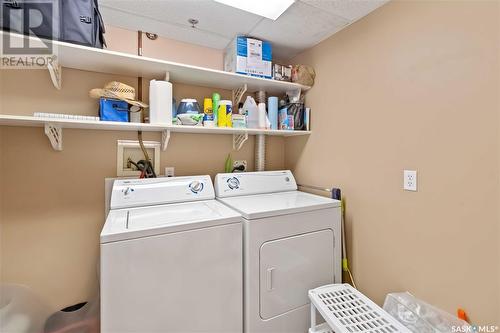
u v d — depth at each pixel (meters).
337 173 1.78
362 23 1.59
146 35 1.78
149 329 1.03
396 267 1.40
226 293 1.20
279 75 1.95
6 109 1.37
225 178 1.76
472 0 1.08
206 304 1.15
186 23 1.66
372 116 1.53
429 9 1.24
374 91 1.52
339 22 1.66
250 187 1.82
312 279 1.46
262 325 1.28
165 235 1.07
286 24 1.68
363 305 1.25
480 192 1.06
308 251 1.45
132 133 1.70
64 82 1.50
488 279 1.04
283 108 2.02
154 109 1.50
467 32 1.10
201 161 1.96
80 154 1.55
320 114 1.93
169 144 1.83
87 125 1.42
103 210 1.62
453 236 1.16
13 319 1.30
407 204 1.35
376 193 1.51
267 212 1.31
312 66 2.01
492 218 1.03
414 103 1.31
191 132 1.90
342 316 1.16
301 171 2.14
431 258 1.24
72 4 1.19
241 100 2.10
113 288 0.97
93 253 1.58
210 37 1.84
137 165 1.69
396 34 1.39
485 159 1.05
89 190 1.58
